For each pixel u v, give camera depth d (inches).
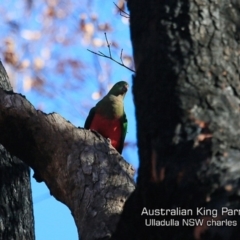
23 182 352.5
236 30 205.2
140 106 202.5
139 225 192.5
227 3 207.6
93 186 275.7
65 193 290.0
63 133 308.2
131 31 215.5
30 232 343.0
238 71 200.4
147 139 196.4
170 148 189.2
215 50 200.1
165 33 202.5
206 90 194.2
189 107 192.2
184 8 204.2
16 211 339.9
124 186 275.0
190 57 198.4
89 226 253.0
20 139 314.5
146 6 210.8
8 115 312.7
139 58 207.5
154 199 187.6
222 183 176.2
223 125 188.9
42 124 311.4
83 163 289.1
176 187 182.5
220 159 181.5
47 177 308.8
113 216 253.0
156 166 189.0
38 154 311.9
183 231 179.0
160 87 197.9
